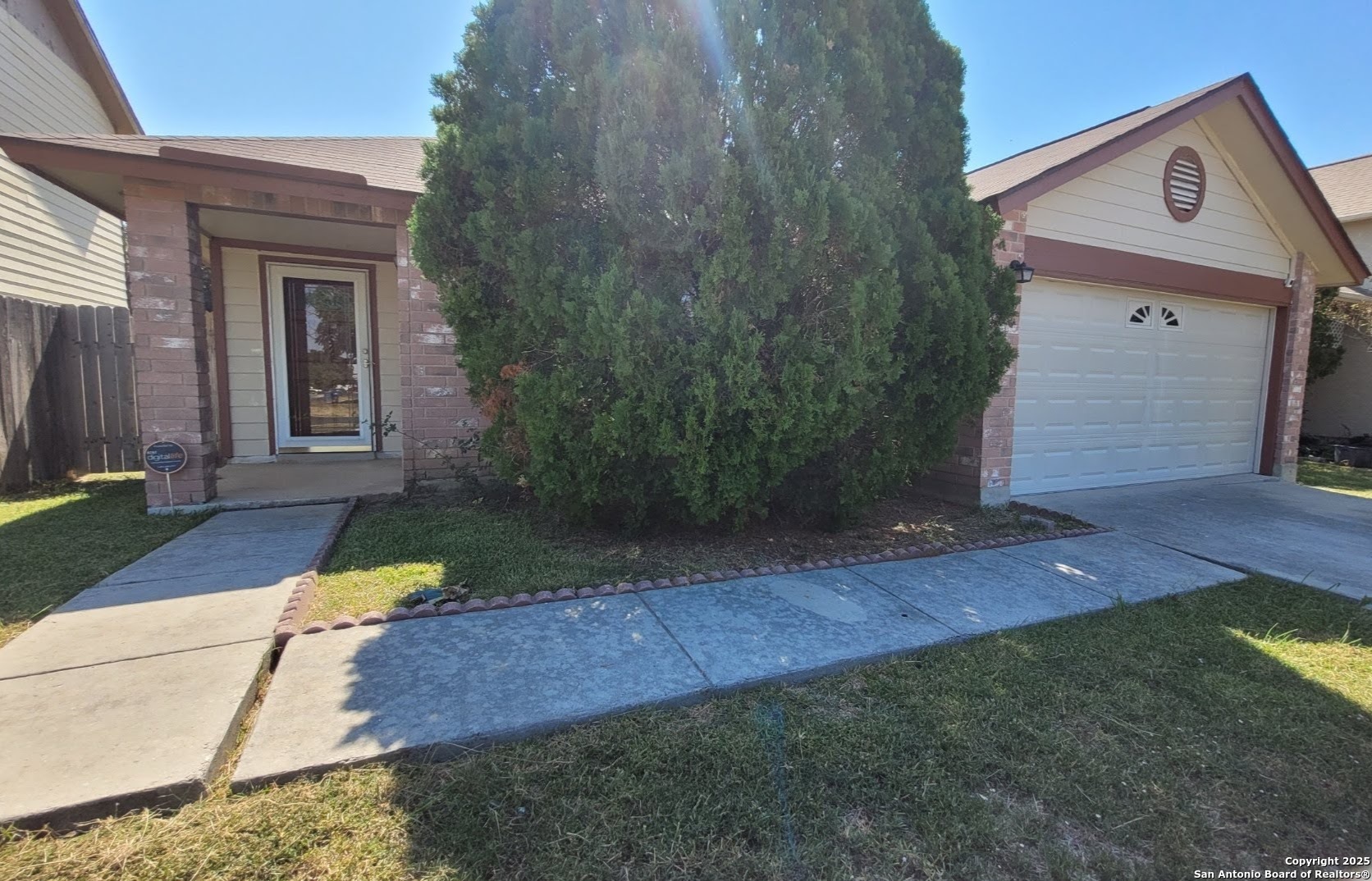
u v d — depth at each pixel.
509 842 1.76
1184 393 8.20
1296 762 2.25
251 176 4.96
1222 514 6.30
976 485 6.17
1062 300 6.90
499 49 3.96
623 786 1.99
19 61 8.44
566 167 3.81
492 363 4.13
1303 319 8.78
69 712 2.22
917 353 4.43
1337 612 3.68
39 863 1.62
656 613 3.32
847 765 2.13
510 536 4.62
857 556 4.43
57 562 3.87
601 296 3.48
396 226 5.91
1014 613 3.51
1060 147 7.84
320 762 2.01
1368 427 12.23
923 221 4.48
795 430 3.84
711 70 3.63
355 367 8.24
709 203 3.60
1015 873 1.72
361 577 3.77
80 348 6.77
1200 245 7.59
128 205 4.86
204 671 2.54
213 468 5.46
